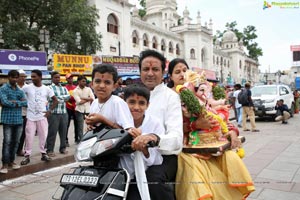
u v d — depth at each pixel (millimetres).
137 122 2326
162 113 2391
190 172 2447
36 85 5941
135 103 2297
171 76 3104
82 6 20312
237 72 59594
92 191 1992
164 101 2414
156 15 49688
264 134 10016
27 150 5789
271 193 4258
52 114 6359
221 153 2674
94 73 2316
